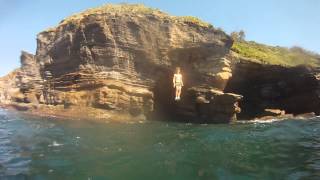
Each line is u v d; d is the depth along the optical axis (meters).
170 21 22.12
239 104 25.69
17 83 25.22
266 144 12.78
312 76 25.39
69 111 20.81
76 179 8.52
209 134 14.99
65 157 10.42
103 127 16.30
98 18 21.80
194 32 22.19
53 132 14.56
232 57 23.06
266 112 24.36
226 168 9.57
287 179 8.75
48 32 25.16
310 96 25.53
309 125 18.77
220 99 20.77
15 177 8.65
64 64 23.12
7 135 13.83
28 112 22.23
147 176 8.83
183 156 10.66
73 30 23.09
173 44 22.02
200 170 9.36
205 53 22.09
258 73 24.95
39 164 9.72
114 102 20.58
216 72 21.84
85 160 10.10
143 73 21.98
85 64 21.70
